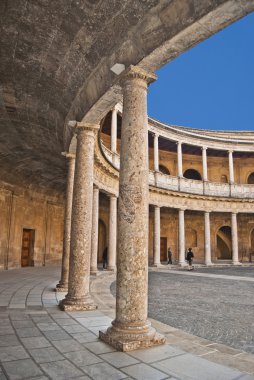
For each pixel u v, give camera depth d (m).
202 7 5.50
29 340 6.45
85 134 10.20
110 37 7.25
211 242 38.69
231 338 7.34
